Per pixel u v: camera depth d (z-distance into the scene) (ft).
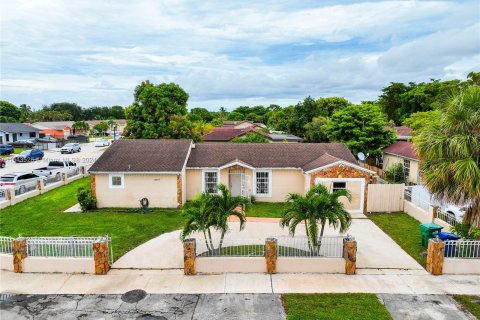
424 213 60.64
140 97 135.33
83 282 40.01
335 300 36.17
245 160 77.15
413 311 34.30
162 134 133.80
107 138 289.33
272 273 42.09
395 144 115.03
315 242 41.01
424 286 39.19
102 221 61.62
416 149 45.62
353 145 112.78
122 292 37.86
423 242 50.21
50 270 42.24
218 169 74.74
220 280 40.50
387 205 68.80
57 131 270.67
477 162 41.60
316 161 75.10
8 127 211.00
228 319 33.04
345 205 68.39
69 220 62.18
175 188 70.33
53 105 431.84
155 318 33.24
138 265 44.24
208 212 42.75
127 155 74.43
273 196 76.84
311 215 42.52
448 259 41.96
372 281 40.29
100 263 41.73
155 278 40.98
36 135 228.22
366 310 34.37
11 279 40.57
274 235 55.77
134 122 135.23
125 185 70.49
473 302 35.94
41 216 64.59
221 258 42.22
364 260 45.91
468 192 40.32
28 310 34.53
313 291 38.01
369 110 115.96
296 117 193.26
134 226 58.95
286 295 37.19
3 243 44.24
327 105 211.20
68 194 82.17
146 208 69.00
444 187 43.42
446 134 43.45
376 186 68.23
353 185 68.28
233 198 45.34
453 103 43.06
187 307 35.04
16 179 84.17
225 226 42.52
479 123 40.68
